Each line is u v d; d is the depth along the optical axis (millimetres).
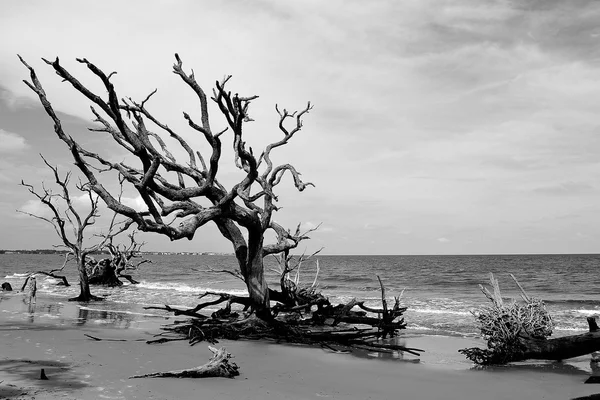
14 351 11984
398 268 88750
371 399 8875
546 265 93000
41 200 27000
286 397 8570
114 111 12266
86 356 11547
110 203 11531
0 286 39125
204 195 15500
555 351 12047
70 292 34844
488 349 13008
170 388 8727
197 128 14383
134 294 33688
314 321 18375
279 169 17547
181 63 14477
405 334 17500
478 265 97750
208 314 22469
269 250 17281
